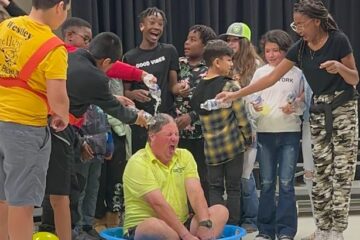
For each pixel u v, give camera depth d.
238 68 3.98
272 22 5.39
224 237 3.16
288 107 3.49
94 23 4.70
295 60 3.31
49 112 2.44
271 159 3.61
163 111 3.97
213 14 5.19
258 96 3.55
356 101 3.24
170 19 5.01
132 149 4.07
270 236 3.68
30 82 2.35
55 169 2.94
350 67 3.13
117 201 4.01
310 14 3.07
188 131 3.92
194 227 3.04
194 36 4.01
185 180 3.18
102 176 4.01
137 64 3.98
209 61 3.61
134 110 3.19
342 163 3.23
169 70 4.04
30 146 2.38
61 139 2.94
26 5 4.80
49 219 3.37
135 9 4.89
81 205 3.61
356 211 4.51
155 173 3.09
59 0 2.38
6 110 2.36
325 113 3.21
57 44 2.33
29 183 2.39
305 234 3.95
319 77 3.20
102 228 4.07
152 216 3.07
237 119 3.54
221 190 3.64
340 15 5.54
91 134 3.47
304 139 3.57
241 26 4.05
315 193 3.36
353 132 3.22
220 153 3.55
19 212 2.39
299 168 4.75
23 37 2.35
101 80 2.96
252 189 3.96
